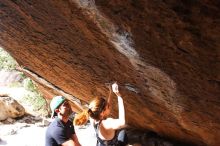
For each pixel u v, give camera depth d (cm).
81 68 418
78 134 758
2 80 1369
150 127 592
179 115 395
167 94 334
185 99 321
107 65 352
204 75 242
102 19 243
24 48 478
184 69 251
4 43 541
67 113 316
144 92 377
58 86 649
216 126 358
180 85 290
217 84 244
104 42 286
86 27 273
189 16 180
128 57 288
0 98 911
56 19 295
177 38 210
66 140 312
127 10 213
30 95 1105
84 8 242
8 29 417
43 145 704
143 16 208
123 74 351
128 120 635
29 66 627
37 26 346
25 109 1010
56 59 439
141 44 249
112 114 638
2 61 1400
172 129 507
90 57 356
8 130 791
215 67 220
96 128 343
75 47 344
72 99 689
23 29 374
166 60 253
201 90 274
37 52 467
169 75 279
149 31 222
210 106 303
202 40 195
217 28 175
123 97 455
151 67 282
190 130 444
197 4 167
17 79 1368
